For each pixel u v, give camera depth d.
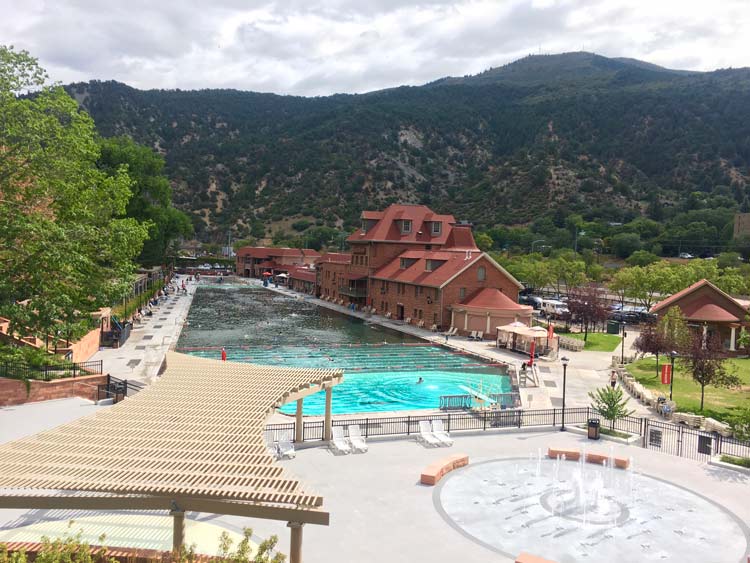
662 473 22.14
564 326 67.75
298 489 12.40
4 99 26.83
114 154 81.25
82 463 13.45
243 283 135.88
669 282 69.38
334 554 15.16
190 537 15.63
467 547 15.75
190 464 13.48
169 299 94.31
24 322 25.75
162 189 86.50
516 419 29.33
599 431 26.86
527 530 16.88
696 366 33.06
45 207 30.16
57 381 28.83
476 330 60.41
